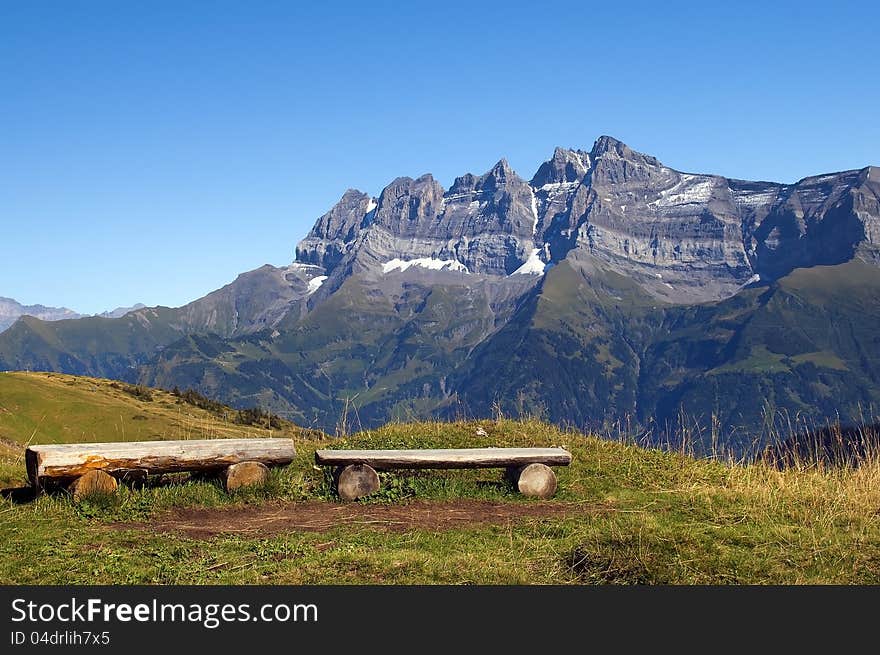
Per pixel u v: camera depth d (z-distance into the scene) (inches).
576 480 644.7
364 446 760.3
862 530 496.7
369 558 423.5
